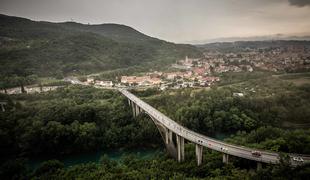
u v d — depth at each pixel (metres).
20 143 166.25
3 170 119.69
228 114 195.00
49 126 169.50
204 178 97.50
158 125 165.12
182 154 128.12
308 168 84.81
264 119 194.75
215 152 125.38
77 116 186.88
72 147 167.50
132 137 172.38
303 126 183.50
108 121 189.12
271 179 84.06
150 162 124.44
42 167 120.62
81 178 104.69
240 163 111.62
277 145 117.12
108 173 106.88
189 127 182.88
